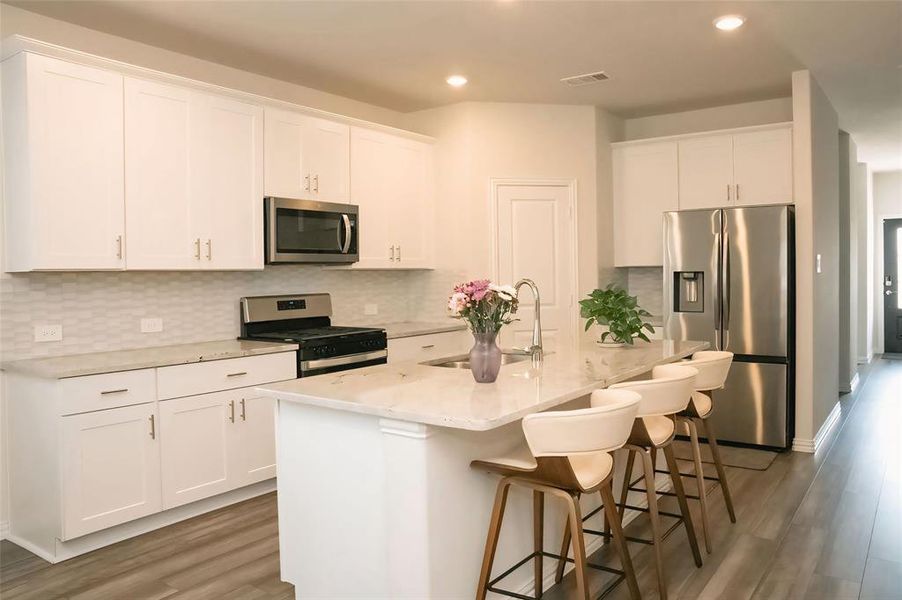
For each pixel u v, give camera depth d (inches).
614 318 151.9
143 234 142.2
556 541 113.8
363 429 96.1
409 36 153.7
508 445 104.1
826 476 165.0
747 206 199.6
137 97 140.9
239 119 161.2
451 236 216.7
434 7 136.9
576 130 220.4
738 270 192.5
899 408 245.4
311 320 192.1
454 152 215.5
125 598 106.6
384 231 201.5
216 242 156.3
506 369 121.0
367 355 177.9
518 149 216.1
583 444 82.3
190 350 149.2
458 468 92.0
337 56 167.3
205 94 153.8
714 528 132.6
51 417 121.7
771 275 187.9
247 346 156.8
